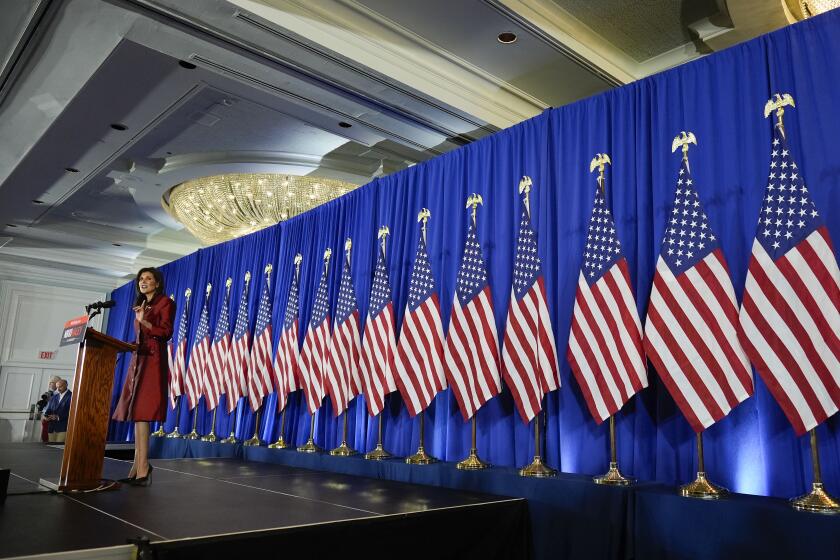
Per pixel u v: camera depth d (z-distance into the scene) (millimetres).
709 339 3414
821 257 3139
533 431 4492
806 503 2869
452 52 5293
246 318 7660
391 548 3119
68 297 11922
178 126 6523
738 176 3816
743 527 2898
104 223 9898
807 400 3039
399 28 4980
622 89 4504
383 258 5684
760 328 3219
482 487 4074
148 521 2881
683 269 3574
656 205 4125
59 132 6527
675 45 5387
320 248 6969
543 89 5855
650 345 3564
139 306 4070
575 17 5066
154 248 11141
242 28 4547
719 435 3605
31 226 9875
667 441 3752
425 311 5039
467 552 3441
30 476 4465
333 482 4543
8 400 11039
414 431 5316
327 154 7270
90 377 3834
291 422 6730
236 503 3467
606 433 4086
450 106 5500
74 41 4840
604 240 4027
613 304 3867
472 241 4887
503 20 4852
